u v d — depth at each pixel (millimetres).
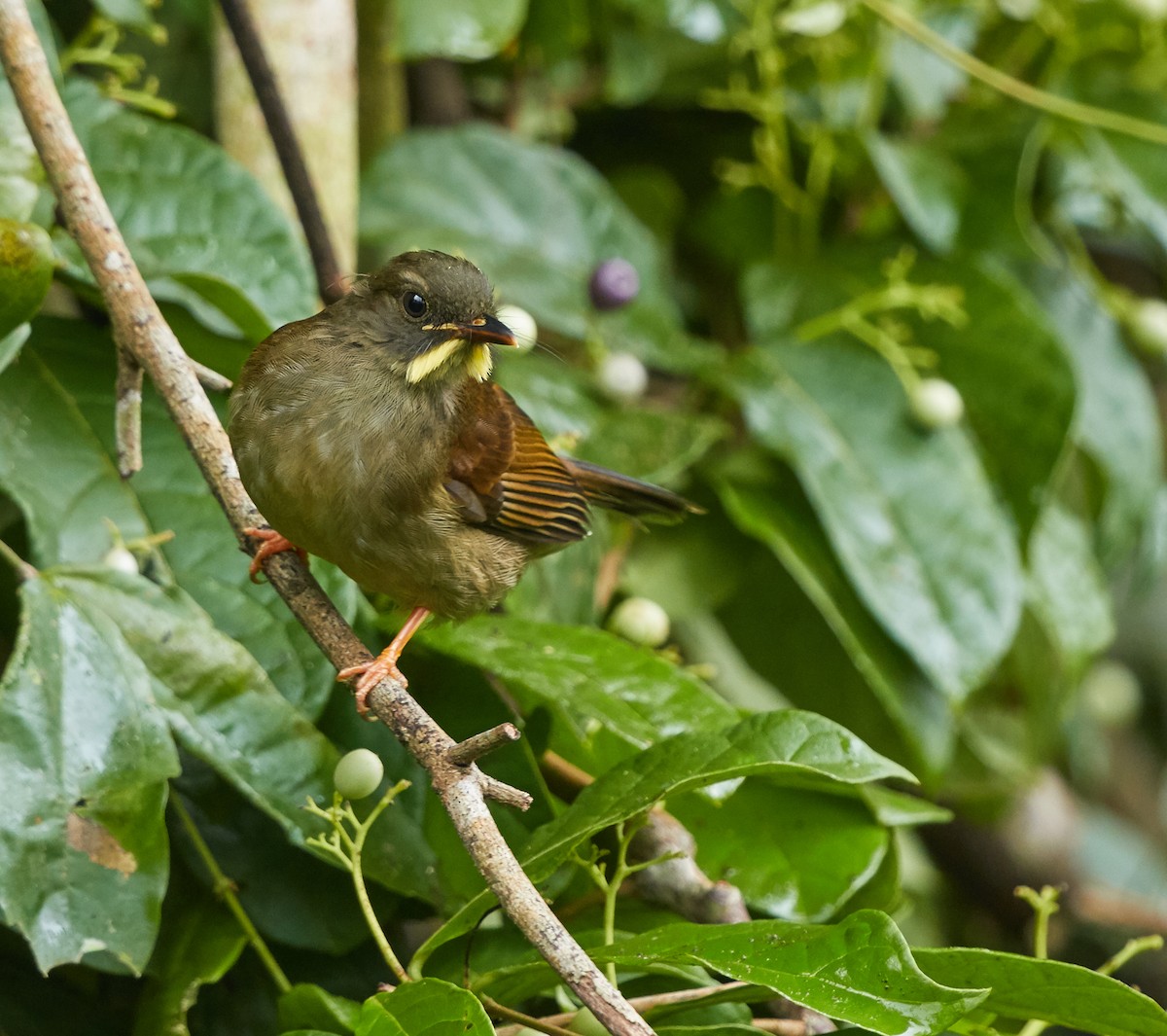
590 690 6242
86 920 5078
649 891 6328
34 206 6227
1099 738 13516
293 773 5742
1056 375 9031
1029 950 11750
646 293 9258
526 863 5137
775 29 9508
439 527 6223
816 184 9703
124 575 5742
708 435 8234
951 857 11672
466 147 8984
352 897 6176
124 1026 6227
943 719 8570
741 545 8898
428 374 6215
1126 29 9953
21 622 5363
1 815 5043
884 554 8430
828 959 4535
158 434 6477
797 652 8992
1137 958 12203
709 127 10266
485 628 6672
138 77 8023
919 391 8750
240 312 6512
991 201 9695
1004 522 8664
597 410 8328
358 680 5703
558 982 5336
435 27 7859
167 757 5410
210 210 6852
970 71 9406
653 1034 4191
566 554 7930
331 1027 5379
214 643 5816
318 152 7598
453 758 4832
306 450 5906
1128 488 10164
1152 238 10602
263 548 6102
